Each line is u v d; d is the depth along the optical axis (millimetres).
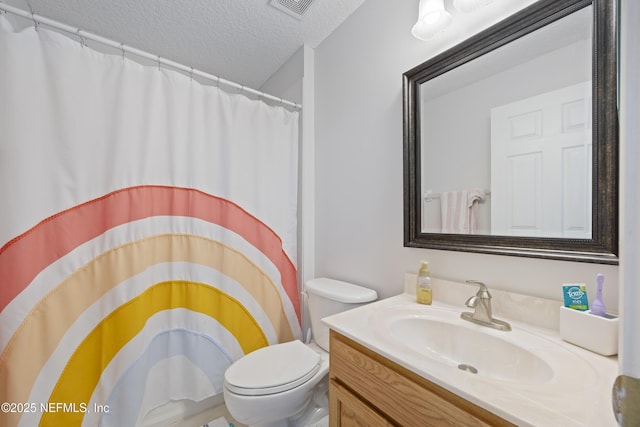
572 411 463
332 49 1672
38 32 1035
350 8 1491
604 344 638
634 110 362
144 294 1244
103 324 1155
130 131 1213
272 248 1628
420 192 1156
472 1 911
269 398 1024
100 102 1156
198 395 1374
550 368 614
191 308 1367
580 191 746
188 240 1363
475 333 821
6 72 971
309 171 1804
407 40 1230
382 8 1351
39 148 1028
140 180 1237
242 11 1510
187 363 1372
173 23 1602
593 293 728
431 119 1118
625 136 371
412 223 1168
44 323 1043
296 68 1868
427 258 1142
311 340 1529
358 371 784
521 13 849
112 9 1490
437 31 1018
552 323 784
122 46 1205
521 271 867
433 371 592
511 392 518
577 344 688
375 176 1379
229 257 1466
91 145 1136
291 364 1184
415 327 933
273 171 1645
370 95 1410
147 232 1256
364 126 1443
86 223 1125
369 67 1416
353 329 818
